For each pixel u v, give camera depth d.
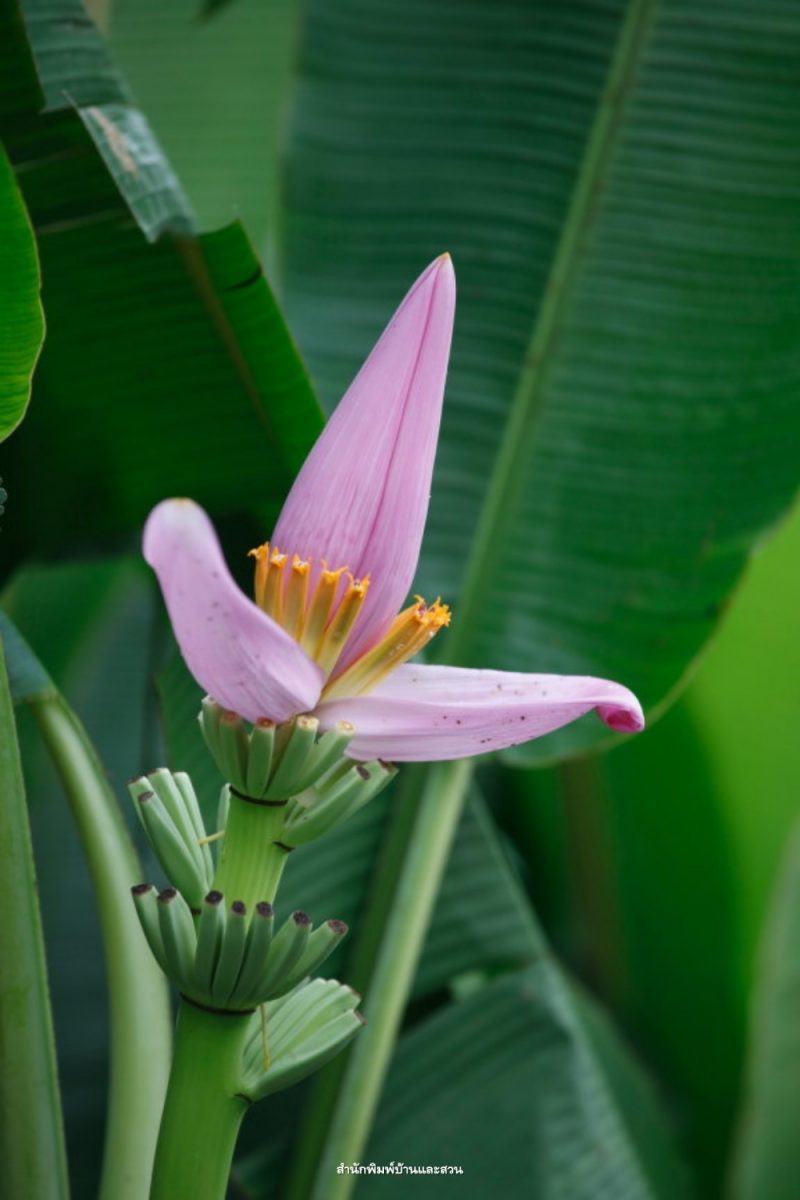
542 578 1.86
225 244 1.63
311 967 1.45
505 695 1.45
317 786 1.46
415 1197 2.09
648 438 1.87
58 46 1.60
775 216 1.88
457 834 2.12
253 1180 1.94
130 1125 1.60
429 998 2.28
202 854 1.47
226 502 1.81
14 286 1.52
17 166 1.62
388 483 1.44
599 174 1.91
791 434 1.84
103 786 1.65
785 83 1.90
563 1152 2.12
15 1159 1.54
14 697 1.63
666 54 1.92
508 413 1.90
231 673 1.41
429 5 2.03
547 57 1.96
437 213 1.96
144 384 1.73
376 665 1.45
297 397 1.71
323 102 2.02
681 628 1.84
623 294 1.89
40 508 1.80
